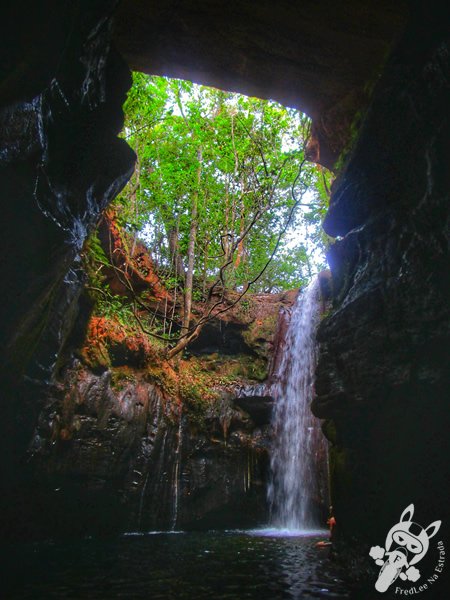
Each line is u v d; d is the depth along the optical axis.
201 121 15.05
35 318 7.64
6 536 9.70
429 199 5.98
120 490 11.86
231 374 16.83
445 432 5.64
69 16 5.74
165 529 12.83
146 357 13.83
